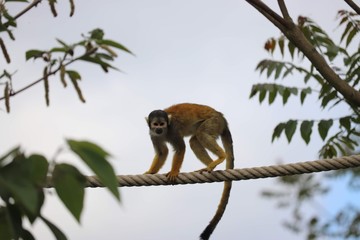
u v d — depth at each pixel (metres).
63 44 6.00
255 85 14.91
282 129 14.23
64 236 4.55
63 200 4.39
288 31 12.01
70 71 6.60
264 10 11.89
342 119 14.27
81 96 6.64
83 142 4.33
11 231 4.41
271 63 14.99
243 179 13.18
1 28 6.13
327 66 11.99
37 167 4.34
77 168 4.43
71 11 7.57
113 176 4.27
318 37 14.49
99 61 6.02
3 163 4.21
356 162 12.41
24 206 4.25
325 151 14.73
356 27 13.94
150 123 16.16
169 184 13.45
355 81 13.94
